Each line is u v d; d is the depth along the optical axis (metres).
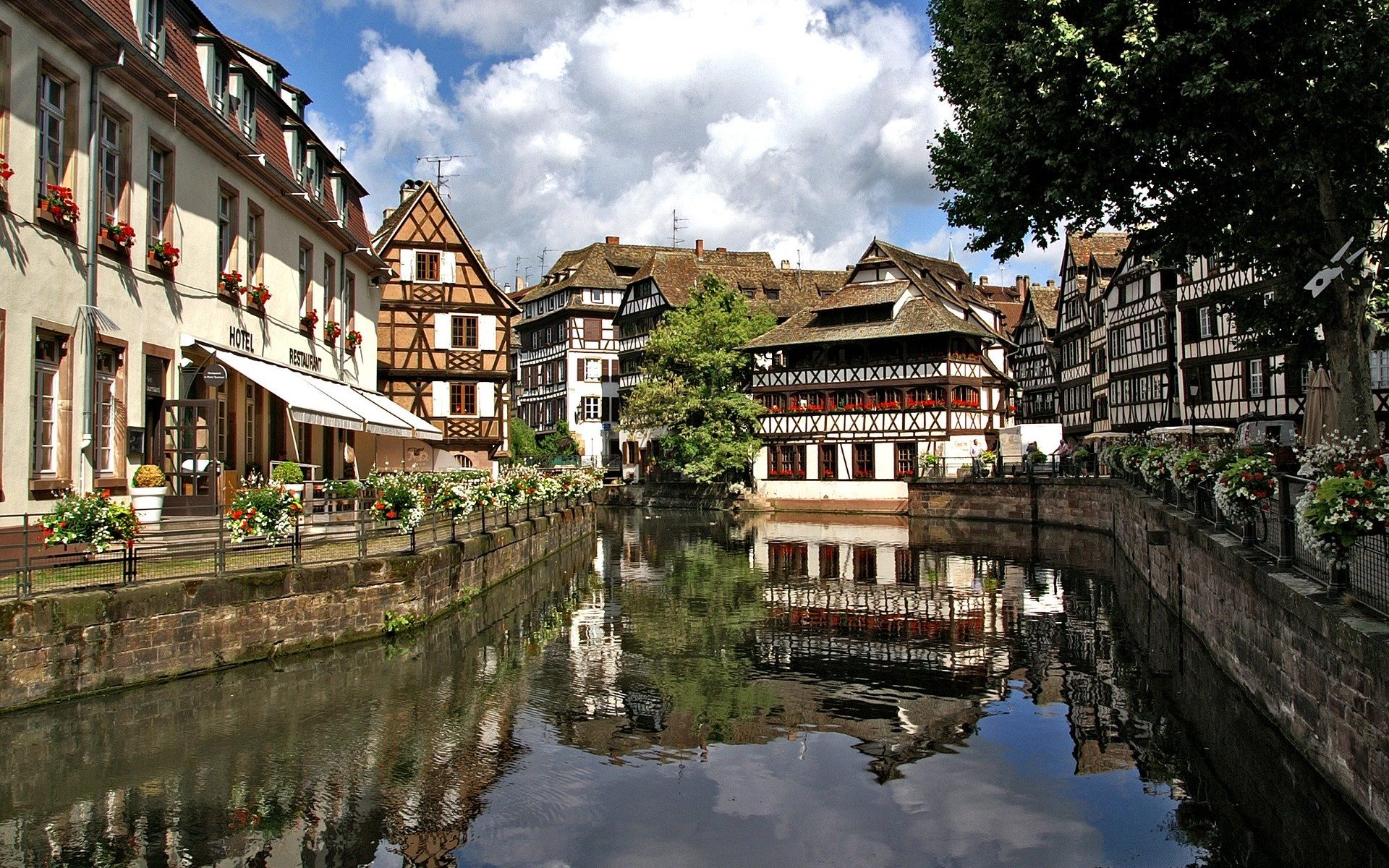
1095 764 8.64
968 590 19.36
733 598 18.36
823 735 9.53
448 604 15.16
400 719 9.68
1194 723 9.75
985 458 40.47
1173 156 12.15
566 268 68.25
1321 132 12.12
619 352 59.84
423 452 29.81
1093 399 46.38
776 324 53.09
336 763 8.39
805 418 47.03
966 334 42.97
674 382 47.84
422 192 35.19
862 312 46.12
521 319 68.88
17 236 10.89
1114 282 41.59
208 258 15.92
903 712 10.38
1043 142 12.86
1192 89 11.26
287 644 11.73
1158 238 14.34
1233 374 32.09
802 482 46.84
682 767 8.57
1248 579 9.66
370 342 27.17
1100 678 11.75
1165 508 16.20
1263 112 11.49
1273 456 13.06
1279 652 8.55
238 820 7.11
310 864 6.43
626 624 15.52
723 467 46.88
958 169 16.33
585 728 9.62
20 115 10.96
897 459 44.25
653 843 6.91
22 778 7.78
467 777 8.16
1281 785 8.00
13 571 9.20
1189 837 7.05
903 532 34.03
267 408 18.94
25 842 6.66
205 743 8.75
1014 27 13.22
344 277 24.41
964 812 7.57
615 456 60.94
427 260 35.09
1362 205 12.39
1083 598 18.02
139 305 13.66
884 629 15.01
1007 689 11.28
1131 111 11.78
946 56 16.58
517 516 22.34
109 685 9.77
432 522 15.80
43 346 11.59
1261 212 13.20
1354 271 12.77
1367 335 13.88
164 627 10.30
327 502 15.49
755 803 7.70
